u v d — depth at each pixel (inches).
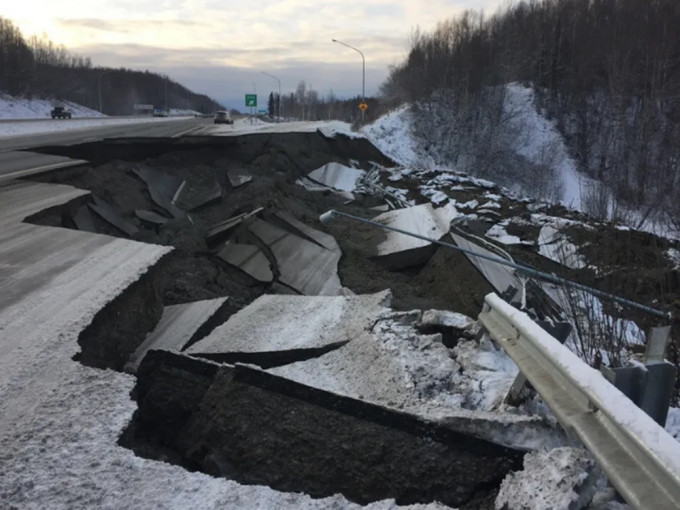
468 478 122.4
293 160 937.5
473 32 2128.4
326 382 183.8
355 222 668.1
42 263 248.7
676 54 1958.7
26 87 2955.2
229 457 136.5
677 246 498.9
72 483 109.4
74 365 158.1
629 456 84.9
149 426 156.7
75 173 513.0
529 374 127.0
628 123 1771.7
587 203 834.2
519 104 2107.5
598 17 2498.8
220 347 217.2
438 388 169.5
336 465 129.5
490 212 665.0
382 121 1809.8
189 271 394.0
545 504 98.6
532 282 351.9
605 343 233.0
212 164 769.6
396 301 410.3
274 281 440.5
